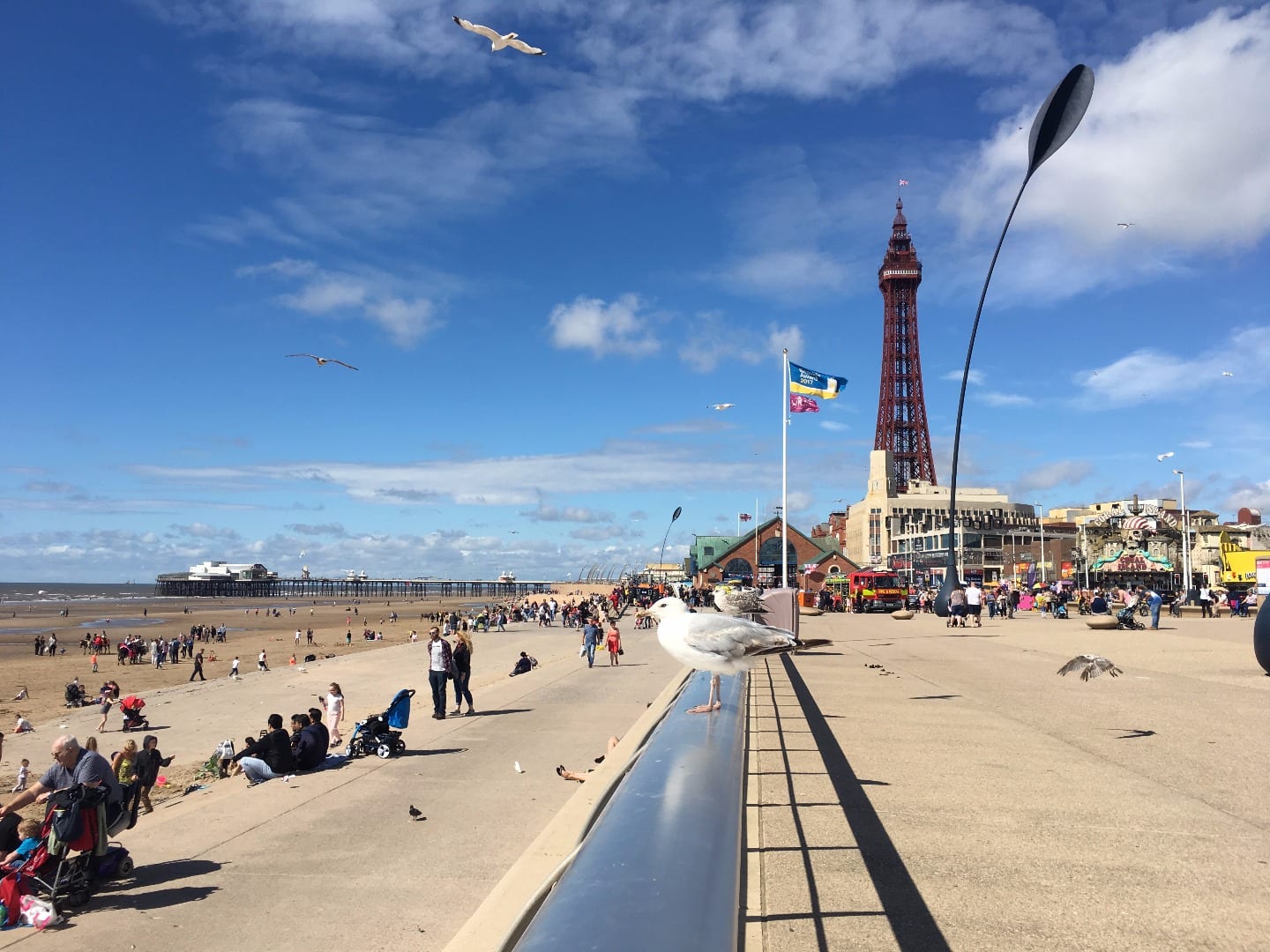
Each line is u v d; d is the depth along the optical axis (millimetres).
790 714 13914
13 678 51125
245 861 9484
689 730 4062
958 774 9570
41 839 8422
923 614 59750
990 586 92562
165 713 32031
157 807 16703
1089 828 7504
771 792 8805
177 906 8195
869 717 13641
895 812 8023
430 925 7738
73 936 7570
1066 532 140000
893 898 5895
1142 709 14492
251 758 13656
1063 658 24266
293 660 49906
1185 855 6754
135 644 61781
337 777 13500
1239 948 5066
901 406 197625
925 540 129875
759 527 107312
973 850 6910
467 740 16484
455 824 10875
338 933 7578
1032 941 5199
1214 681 18328
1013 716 13742
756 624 6375
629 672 28734
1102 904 5770
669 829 2385
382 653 53844
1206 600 49844
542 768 14078
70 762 8500
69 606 193750
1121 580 76062
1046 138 34594
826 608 69500
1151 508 109500
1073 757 10484
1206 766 10000
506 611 97000
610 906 1772
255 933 7594
